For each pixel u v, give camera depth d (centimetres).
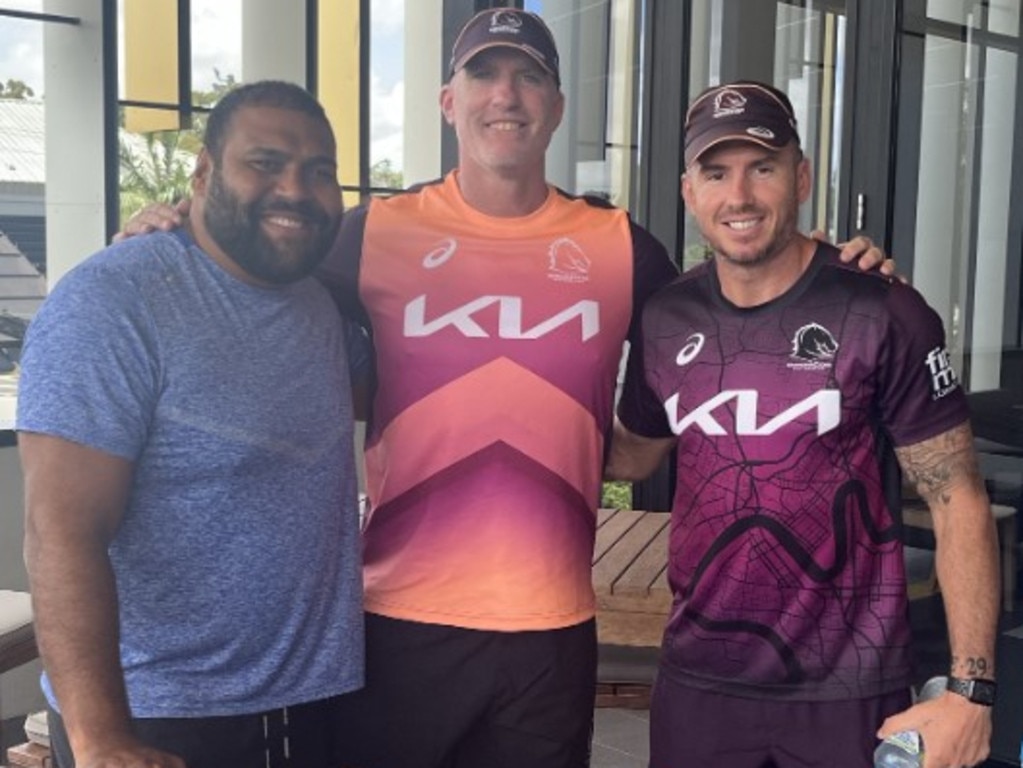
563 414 212
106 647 150
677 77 469
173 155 518
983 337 399
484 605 208
